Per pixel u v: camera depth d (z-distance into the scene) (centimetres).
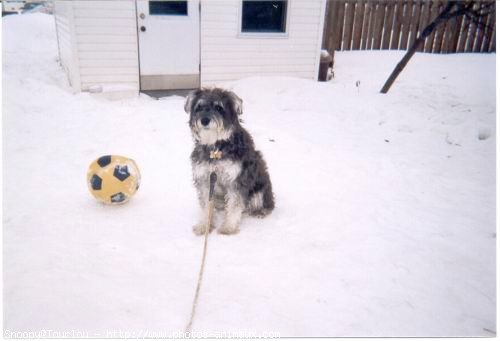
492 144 627
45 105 722
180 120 715
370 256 341
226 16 913
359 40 1348
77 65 832
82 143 587
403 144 636
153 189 459
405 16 1330
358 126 717
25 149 554
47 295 278
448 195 467
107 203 405
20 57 1100
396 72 883
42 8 1809
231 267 320
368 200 448
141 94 895
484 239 374
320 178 506
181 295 285
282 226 389
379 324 267
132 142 602
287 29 973
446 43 1362
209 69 945
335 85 963
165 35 881
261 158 404
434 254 348
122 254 332
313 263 329
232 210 371
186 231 375
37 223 371
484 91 925
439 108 795
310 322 265
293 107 816
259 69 989
